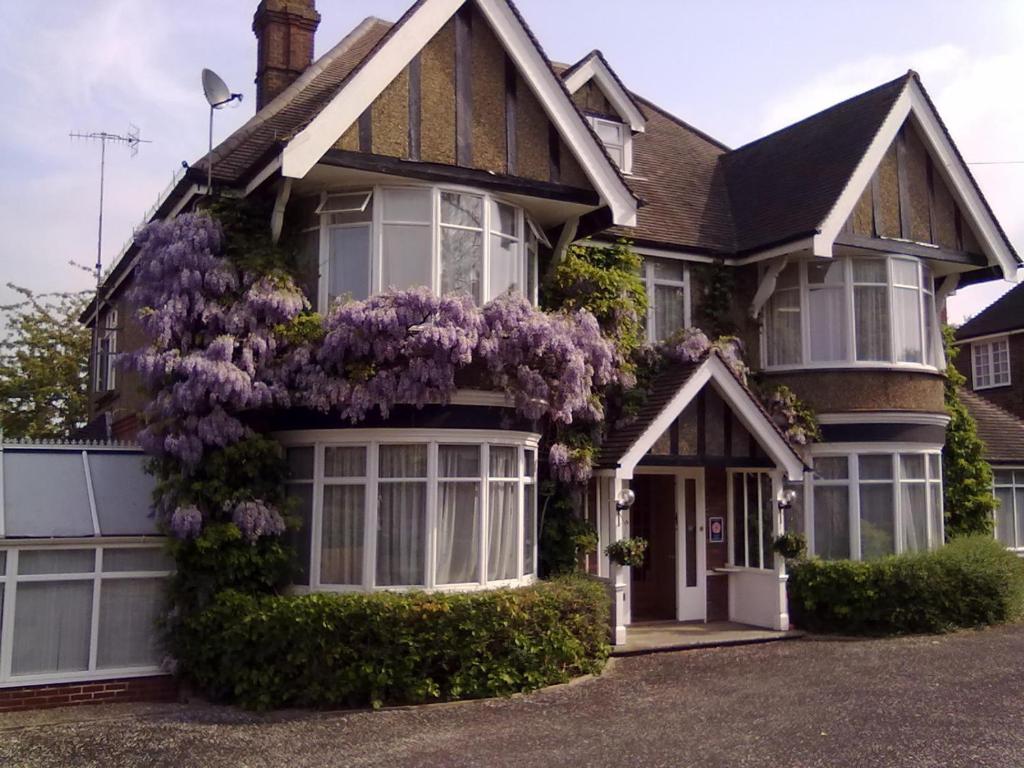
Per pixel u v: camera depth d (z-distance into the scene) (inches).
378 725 388.5
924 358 657.6
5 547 434.3
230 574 444.8
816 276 652.1
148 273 465.7
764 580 595.5
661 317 642.2
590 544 543.2
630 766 323.9
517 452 497.4
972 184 677.9
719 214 708.7
